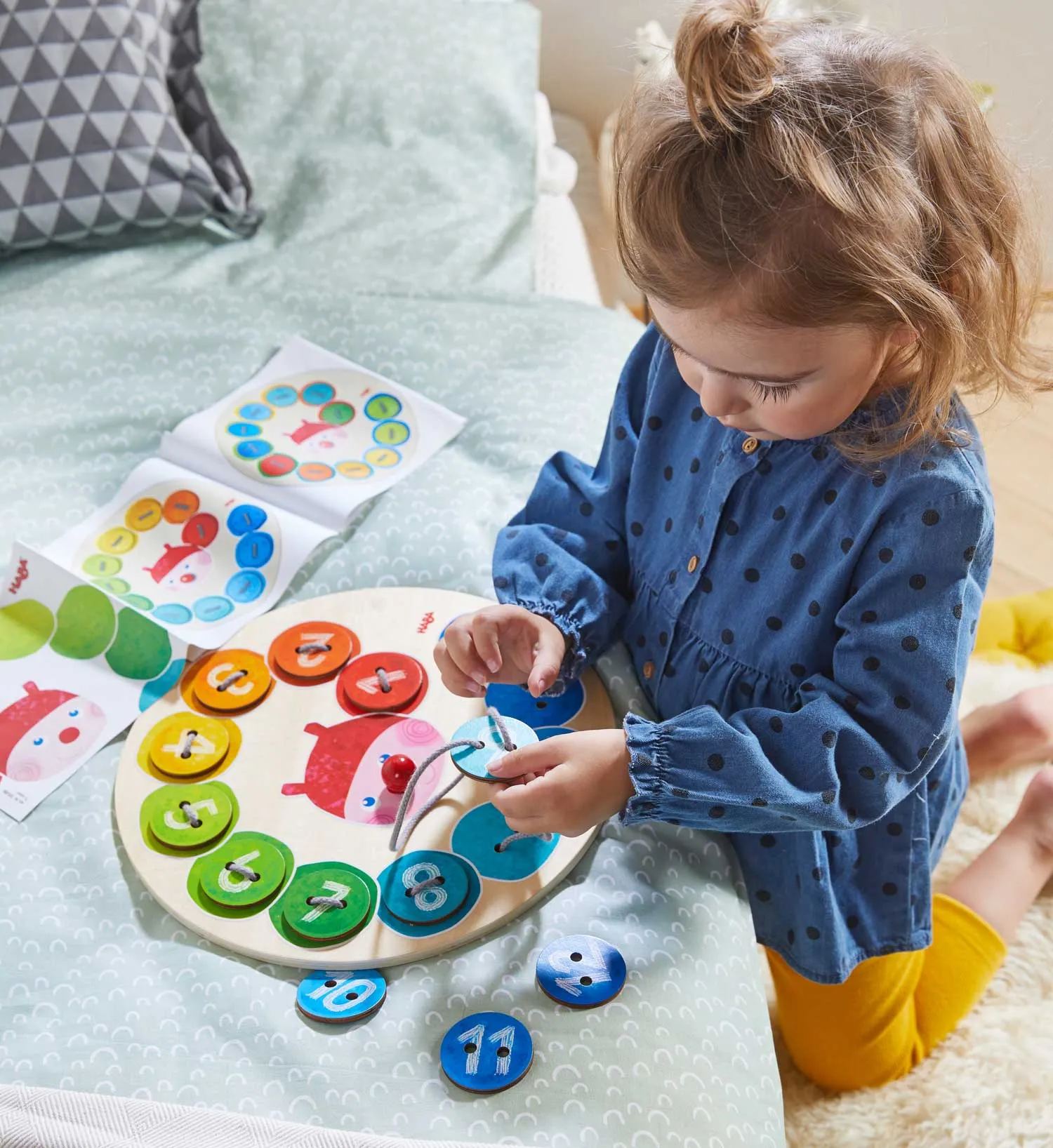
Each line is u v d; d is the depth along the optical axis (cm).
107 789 83
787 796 68
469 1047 67
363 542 103
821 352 60
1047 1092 98
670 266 60
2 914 75
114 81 132
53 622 93
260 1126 60
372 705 86
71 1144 57
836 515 72
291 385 118
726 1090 69
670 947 75
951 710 70
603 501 92
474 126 149
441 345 124
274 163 145
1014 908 107
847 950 86
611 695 89
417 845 77
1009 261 65
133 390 117
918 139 59
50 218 131
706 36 55
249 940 72
